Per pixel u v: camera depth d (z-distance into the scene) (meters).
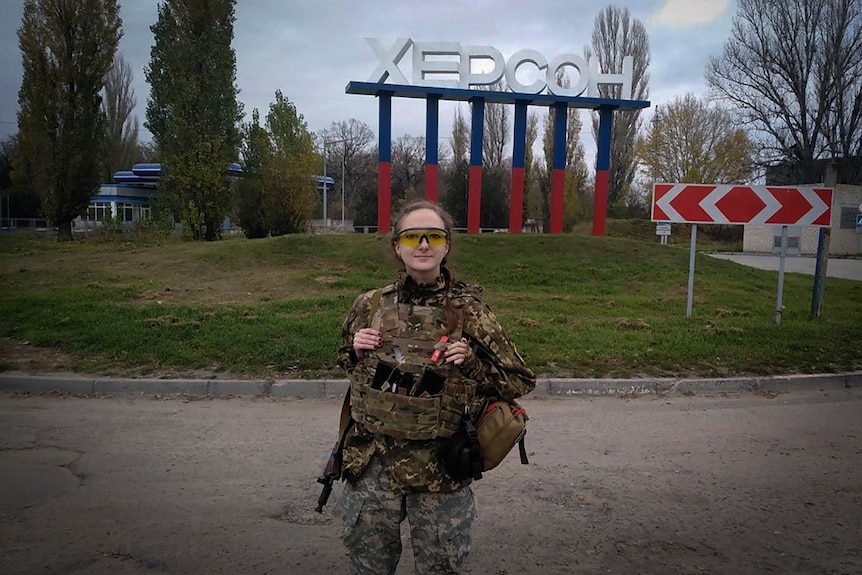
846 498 4.77
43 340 9.20
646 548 3.96
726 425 6.65
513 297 13.96
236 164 27.88
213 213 24.80
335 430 6.29
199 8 24.55
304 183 26.31
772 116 43.81
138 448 5.71
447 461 2.38
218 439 5.98
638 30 48.53
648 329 10.58
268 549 3.88
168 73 25.12
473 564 3.74
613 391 7.89
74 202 29.27
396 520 2.46
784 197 11.05
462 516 2.46
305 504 4.55
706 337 9.98
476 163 22.33
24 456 5.46
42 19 28.12
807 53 41.03
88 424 6.41
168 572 3.60
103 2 28.86
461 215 44.41
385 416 2.40
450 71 21.72
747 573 3.69
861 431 6.48
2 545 3.88
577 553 3.89
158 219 26.09
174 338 9.26
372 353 2.46
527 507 4.55
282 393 7.58
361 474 2.46
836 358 9.14
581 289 15.55
